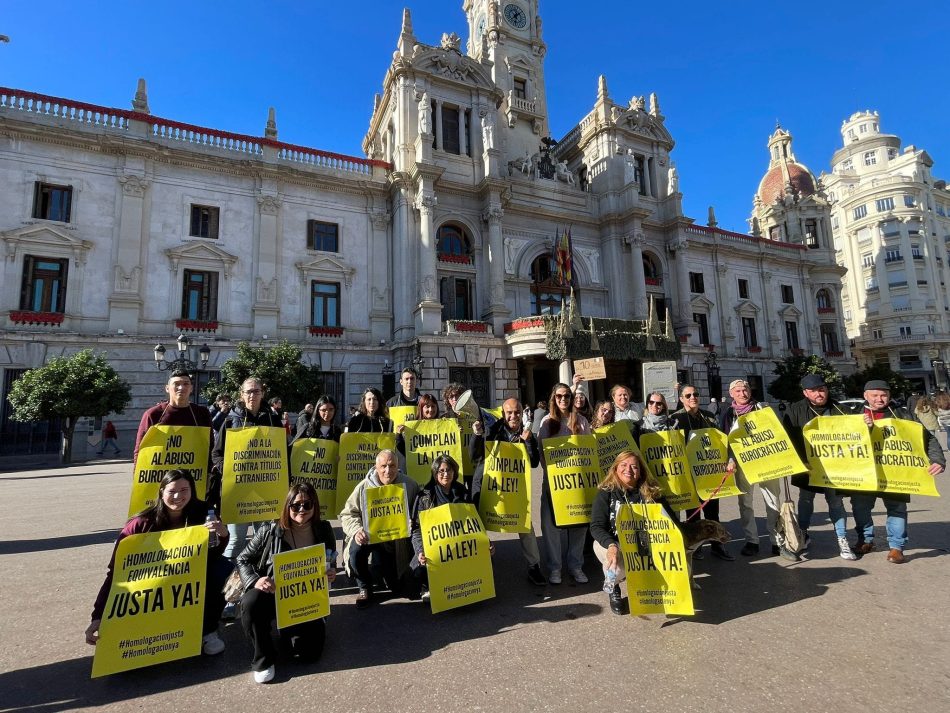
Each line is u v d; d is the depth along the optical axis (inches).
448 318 1166.3
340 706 143.9
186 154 1000.9
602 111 1454.2
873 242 2476.6
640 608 193.2
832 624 184.2
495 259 1198.3
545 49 1690.5
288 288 1068.5
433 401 292.8
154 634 163.6
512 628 192.7
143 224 962.7
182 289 983.0
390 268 1173.1
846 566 245.6
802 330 1744.6
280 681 158.9
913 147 2640.3
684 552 192.1
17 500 467.2
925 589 212.7
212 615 179.5
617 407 309.7
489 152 1234.6
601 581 243.0
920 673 150.5
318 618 171.0
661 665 160.6
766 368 1627.7
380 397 289.6
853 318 2544.3
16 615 211.0
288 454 261.6
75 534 339.3
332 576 186.9
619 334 1114.7
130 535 171.2
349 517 229.6
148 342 922.1
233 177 1054.4
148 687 156.9
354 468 263.6
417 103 1226.6
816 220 1867.6
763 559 263.7
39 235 885.2
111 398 784.3
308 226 1109.1
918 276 2386.8
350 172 1164.5
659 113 1569.9
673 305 1467.8
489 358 1122.7
